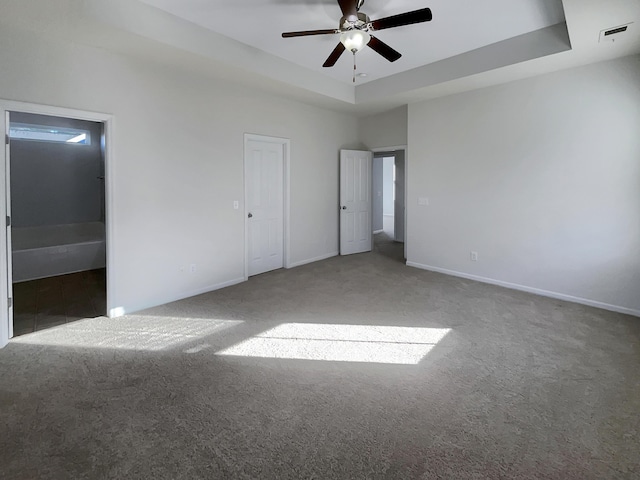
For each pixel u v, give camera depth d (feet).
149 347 8.92
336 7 9.51
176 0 9.15
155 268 11.91
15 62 8.75
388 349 8.82
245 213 14.74
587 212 11.93
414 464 5.15
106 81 10.33
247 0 9.16
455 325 10.32
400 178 24.99
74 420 6.10
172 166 12.12
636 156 10.86
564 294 12.62
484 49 12.21
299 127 17.15
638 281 11.04
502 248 14.21
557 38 10.57
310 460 5.24
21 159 17.67
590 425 5.98
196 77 12.59
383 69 14.47
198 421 6.11
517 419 6.15
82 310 11.53
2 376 7.50
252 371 7.78
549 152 12.64
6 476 4.91
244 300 12.54
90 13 8.23
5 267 9.07
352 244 20.79
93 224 19.35
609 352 8.59
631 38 9.52
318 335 9.65
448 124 15.58
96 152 19.94
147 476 4.92
